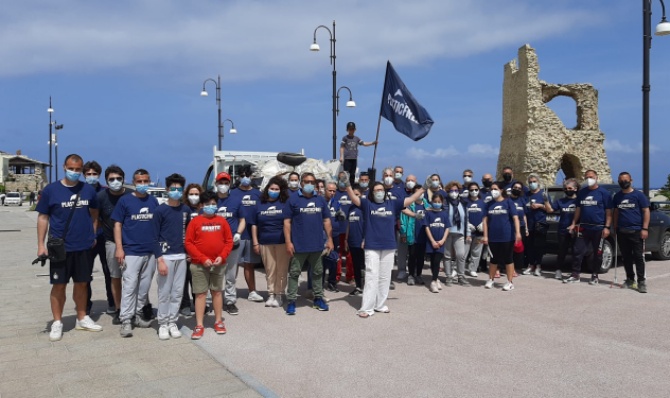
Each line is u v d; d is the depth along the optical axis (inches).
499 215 376.2
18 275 469.4
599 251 398.0
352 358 225.1
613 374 204.2
